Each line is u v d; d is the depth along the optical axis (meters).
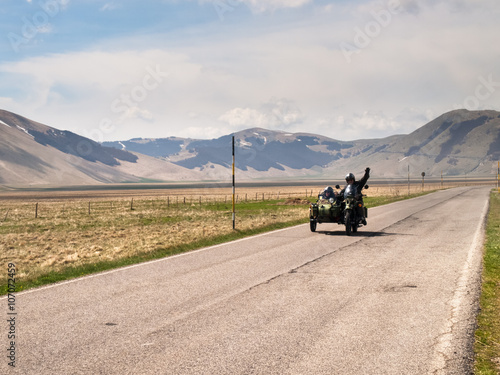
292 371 5.05
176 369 5.10
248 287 9.18
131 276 10.44
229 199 73.69
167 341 6.00
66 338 6.13
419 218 25.45
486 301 8.02
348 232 17.97
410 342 5.97
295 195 90.69
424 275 10.30
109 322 6.85
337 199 19.45
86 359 5.39
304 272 10.71
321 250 14.24
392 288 9.05
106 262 12.55
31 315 7.25
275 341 6.00
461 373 5.01
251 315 7.20
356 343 5.93
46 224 32.78
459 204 37.84
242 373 4.99
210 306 7.75
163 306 7.76
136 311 7.46
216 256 13.22
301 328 6.55
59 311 7.48
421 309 7.54
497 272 10.52
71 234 24.39
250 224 23.67
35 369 5.09
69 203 75.94
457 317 7.07
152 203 65.12
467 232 18.59
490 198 46.88
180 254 13.73
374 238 17.17
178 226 26.14
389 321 6.88
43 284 9.80
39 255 16.27
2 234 25.52
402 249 14.32
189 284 9.50
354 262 12.05
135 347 5.79
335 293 8.65
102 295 8.59
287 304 7.86
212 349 5.71
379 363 5.28
